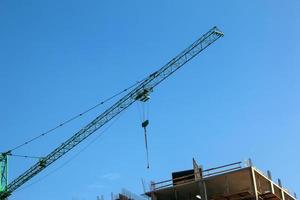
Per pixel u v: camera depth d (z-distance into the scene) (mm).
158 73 94188
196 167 70938
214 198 70750
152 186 72375
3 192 104688
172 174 75062
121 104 94562
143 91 93562
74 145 97438
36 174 101938
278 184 75250
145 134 83062
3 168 107438
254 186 67625
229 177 68688
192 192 71562
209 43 93938
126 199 79250
